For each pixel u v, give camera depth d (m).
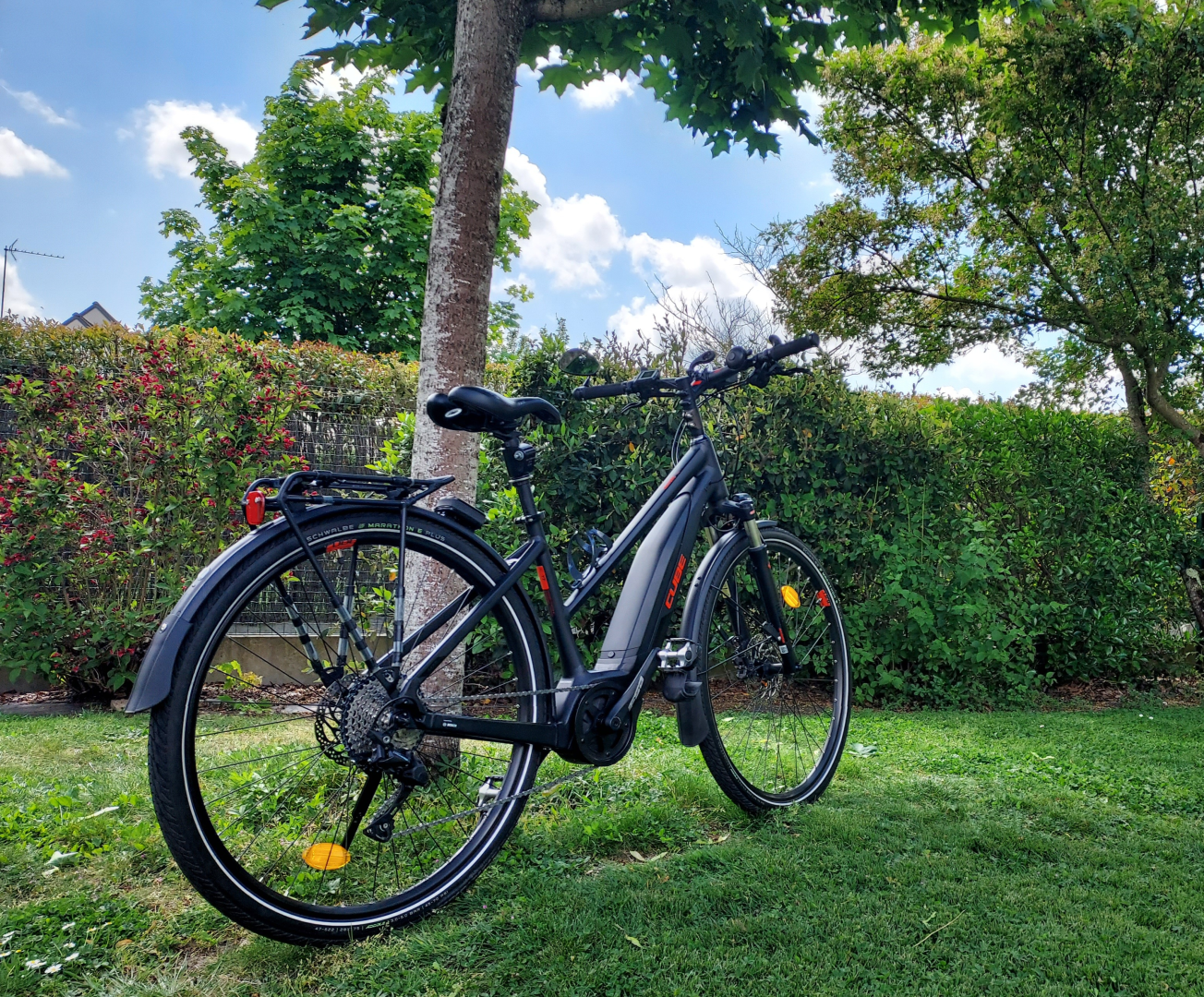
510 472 2.13
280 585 1.71
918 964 1.63
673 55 3.40
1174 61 6.10
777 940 1.71
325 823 2.09
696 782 2.69
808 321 9.09
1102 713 4.66
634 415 4.80
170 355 4.88
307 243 15.25
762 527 2.71
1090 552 5.49
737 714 2.83
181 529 4.66
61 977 1.57
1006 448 5.60
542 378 4.74
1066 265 6.88
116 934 1.73
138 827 2.21
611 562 2.26
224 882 1.55
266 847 2.03
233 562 1.62
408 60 3.60
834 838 2.29
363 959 1.66
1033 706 4.86
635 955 1.64
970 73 7.38
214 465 4.67
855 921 1.79
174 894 1.92
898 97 7.81
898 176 8.43
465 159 2.69
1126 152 6.43
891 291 8.63
